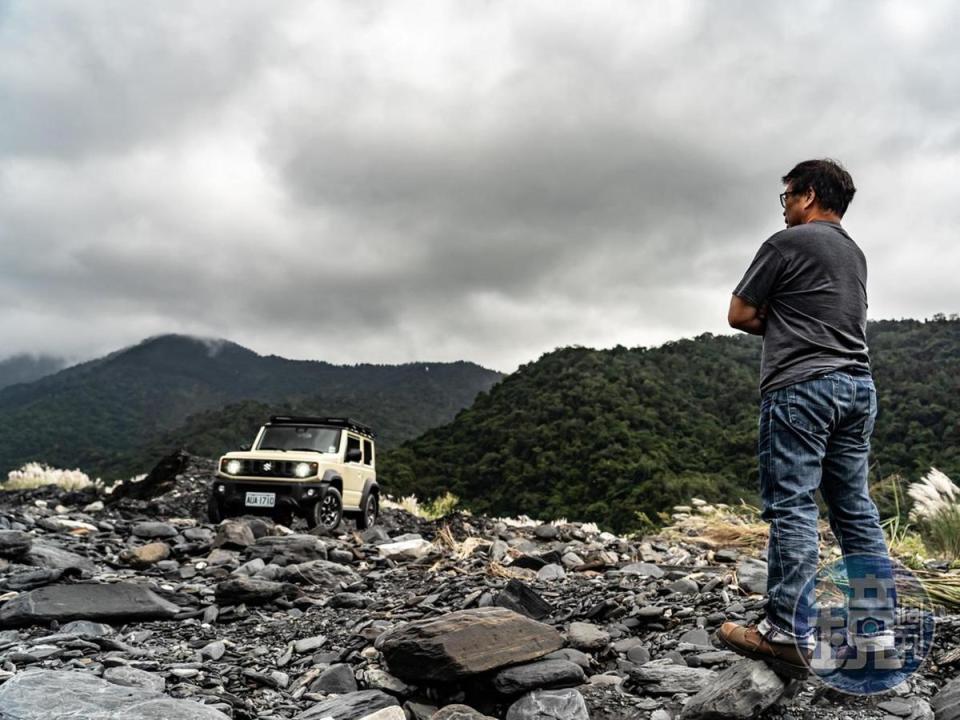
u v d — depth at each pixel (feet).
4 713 8.81
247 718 10.69
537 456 218.38
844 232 9.80
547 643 11.68
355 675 12.21
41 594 15.81
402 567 23.95
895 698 10.00
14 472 55.47
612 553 24.77
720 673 10.20
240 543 25.58
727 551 23.31
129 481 47.98
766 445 9.27
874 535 9.45
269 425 38.47
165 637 15.12
